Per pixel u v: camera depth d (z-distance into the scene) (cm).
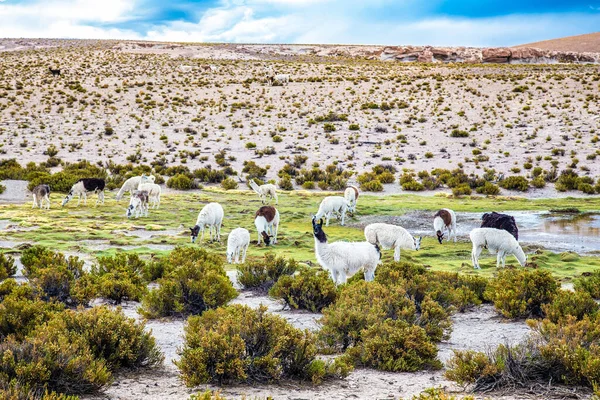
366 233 1672
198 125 5612
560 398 598
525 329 981
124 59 9475
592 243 2077
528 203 3200
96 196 3250
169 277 1126
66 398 545
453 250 1934
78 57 9538
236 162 4550
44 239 2019
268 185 3038
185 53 11325
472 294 1192
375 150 4841
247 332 697
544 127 5247
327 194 3566
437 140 5062
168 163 4472
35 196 2769
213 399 565
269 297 1245
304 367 679
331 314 882
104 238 2072
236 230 1675
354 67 8962
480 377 643
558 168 4169
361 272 1281
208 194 3484
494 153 4669
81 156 4628
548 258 1773
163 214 2686
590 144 4694
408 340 756
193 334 699
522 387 631
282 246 1983
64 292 1135
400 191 3722
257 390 632
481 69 8569
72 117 5741
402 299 941
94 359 674
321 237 1117
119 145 4981
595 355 641
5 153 4556
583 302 973
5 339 727
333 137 5203
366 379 695
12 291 1052
